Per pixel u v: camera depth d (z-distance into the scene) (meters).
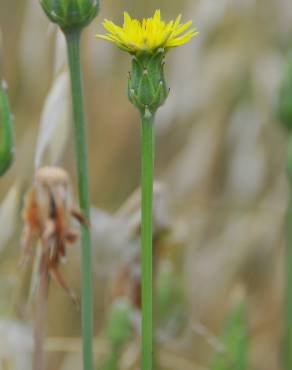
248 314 0.86
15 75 0.89
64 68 0.65
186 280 0.71
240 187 0.91
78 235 0.56
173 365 0.77
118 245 0.71
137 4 0.90
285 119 0.71
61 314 0.85
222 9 0.91
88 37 0.90
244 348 0.71
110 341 0.69
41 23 0.85
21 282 0.71
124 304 0.69
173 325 0.71
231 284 0.89
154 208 0.69
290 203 0.71
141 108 0.52
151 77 0.51
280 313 0.90
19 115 0.88
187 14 0.91
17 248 0.71
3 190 0.80
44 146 0.64
